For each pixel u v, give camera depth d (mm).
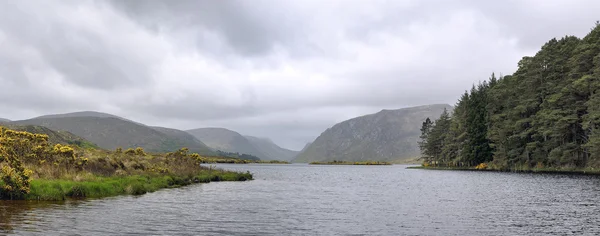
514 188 44719
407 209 27141
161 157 62656
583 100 77750
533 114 92750
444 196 36938
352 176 94812
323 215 24000
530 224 20891
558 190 40781
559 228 19750
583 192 38344
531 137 92812
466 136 124625
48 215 20062
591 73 75438
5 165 25438
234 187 46656
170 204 27062
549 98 84375
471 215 24156
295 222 21250
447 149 144125
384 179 76812
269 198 34156
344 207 28188
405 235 18031
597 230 19219
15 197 24969
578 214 24328
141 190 33938
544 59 91062
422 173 112188
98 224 18469
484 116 119188
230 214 23531
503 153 101812
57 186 27734
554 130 79250
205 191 39094
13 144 32031
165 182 43031
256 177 79812
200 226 19250
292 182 63000
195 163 65750
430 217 23359
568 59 83938
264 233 18078
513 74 106875
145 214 22094
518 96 98562
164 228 18359
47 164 32750
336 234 18109
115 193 32000
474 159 119500
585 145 71375
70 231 16672
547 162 87750
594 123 72000
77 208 22906
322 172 131125
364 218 22906
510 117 98375
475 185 51594
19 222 17938
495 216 23703
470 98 130625
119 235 16438
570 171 79312
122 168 44250
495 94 108750
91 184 30375
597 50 74438
